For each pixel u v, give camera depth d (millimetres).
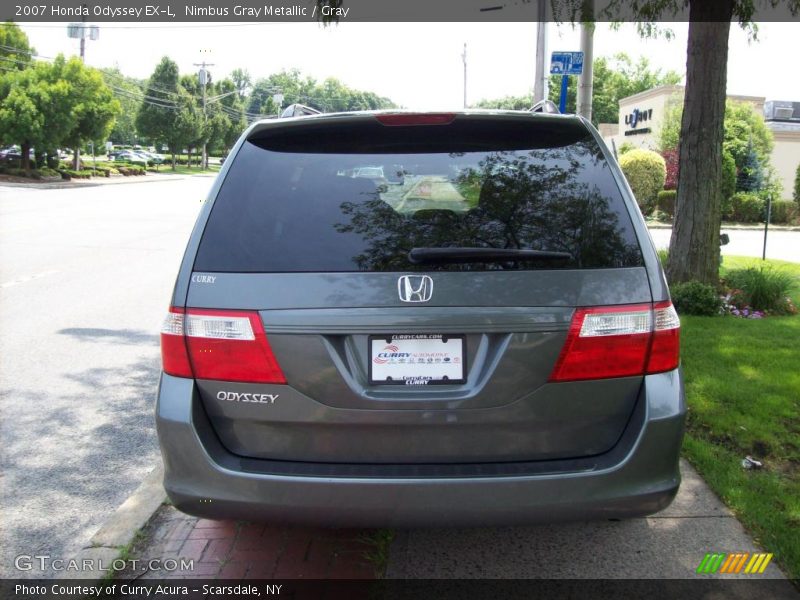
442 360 2527
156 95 64500
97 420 5000
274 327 2516
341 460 2590
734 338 6531
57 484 4043
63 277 10414
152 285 9852
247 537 3395
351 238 2607
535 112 3053
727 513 3527
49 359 6418
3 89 37625
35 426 4879
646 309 2582
